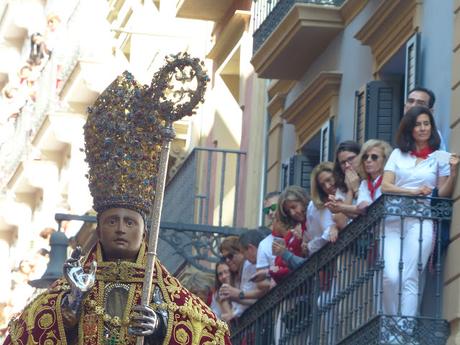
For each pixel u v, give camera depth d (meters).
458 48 14.38
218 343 9.42
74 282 9.16
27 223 39.53
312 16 18.45
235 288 17.11
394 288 13.70
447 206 13.79
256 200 21.45
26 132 38.41
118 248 9.36
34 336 9.23
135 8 29.98
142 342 9.12
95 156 9.44
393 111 16.77
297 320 16.19
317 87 18.62
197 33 26.09
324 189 15.63
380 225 13.93
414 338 13.52
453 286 13.60
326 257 15.43
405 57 16.42
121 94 9.46
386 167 13.95
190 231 19.72
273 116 21.08
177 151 25.12
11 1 41.81
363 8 17.77
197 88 9.47
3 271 40.34
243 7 22.94
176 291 9.40
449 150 14.31
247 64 22.59
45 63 38.28
